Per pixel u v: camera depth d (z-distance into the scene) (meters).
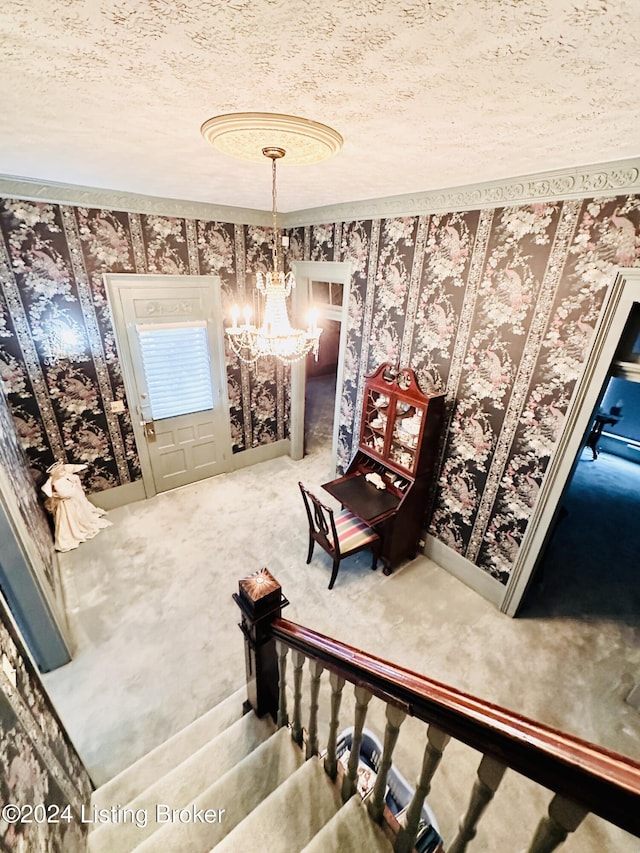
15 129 1.55
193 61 0.98
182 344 3.83
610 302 1.96
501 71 0.97
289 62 0.97
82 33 0.84
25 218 2.82
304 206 3.53
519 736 0.70
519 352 2.42
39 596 2.16
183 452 4.23
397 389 2.96
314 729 1.44
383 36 0.83
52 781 1.25
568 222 2.04
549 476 2.41
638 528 3.92
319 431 5.87
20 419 3.21
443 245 2.67
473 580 3.01
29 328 3.06
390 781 1.62
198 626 2.64
